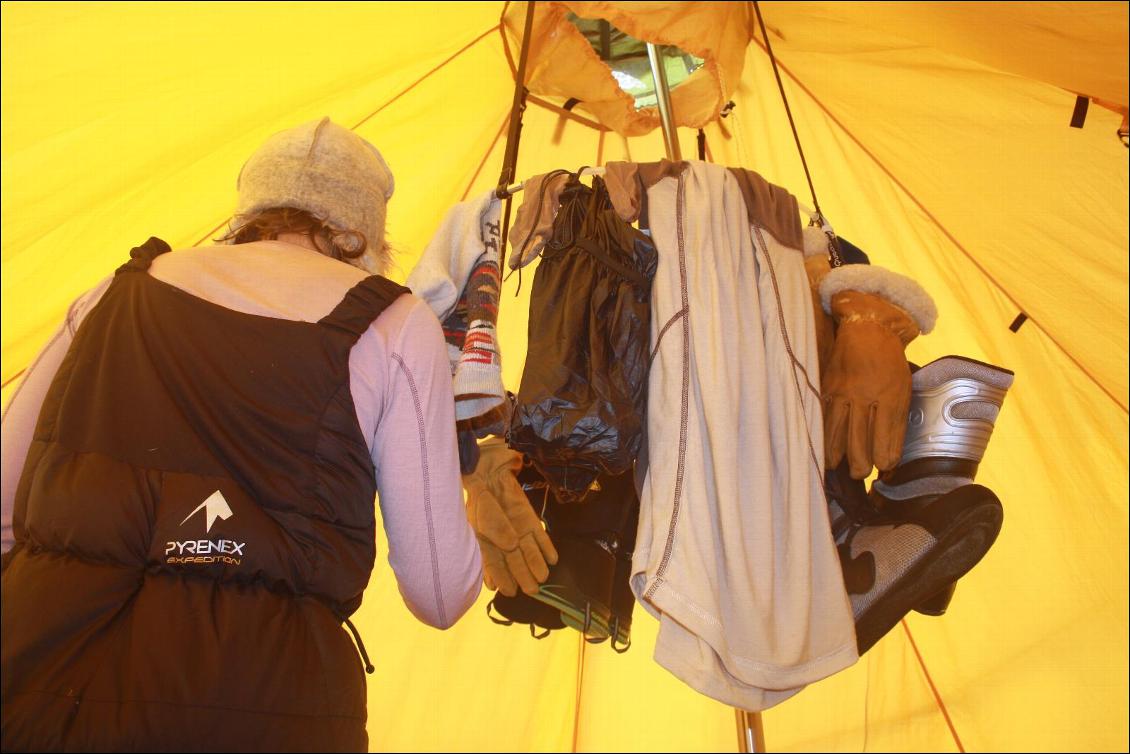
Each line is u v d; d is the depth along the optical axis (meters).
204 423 1.25
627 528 2.18
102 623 1.09
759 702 1.62
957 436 1.87
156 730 1.03
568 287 1.85
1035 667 3.42
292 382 1.30
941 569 1.82
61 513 1.15
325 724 1.14
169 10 2.25
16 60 2.24
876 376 1.88
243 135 2.67
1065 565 3.30
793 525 1.73
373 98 2.88
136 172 2.55
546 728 3.89
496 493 2.06
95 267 2.67
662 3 2.66
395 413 1.38
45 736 1.00
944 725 3.60
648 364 1.81
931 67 2.86
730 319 1.80
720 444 1.69
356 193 1.59
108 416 1.24
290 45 2.50
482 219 1.97
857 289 2.01
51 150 2.40
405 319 1.42
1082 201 2.89
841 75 3.04
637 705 3.94
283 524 1.24
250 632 1.14
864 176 3.29
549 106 3.18
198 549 1.17
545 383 1.75
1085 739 3.39
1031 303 3.13
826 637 1.69
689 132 3.37
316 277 1.44
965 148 2.98
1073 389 3.19
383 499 1.40
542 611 2.29
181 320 1.33
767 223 1.95
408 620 3.55
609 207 1.94
